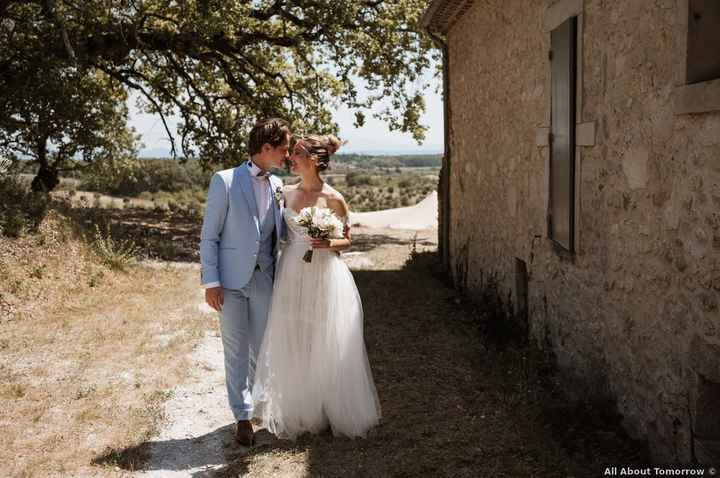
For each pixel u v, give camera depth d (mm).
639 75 3600
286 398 4039
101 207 20500
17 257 7980
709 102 2795
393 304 7965
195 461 3793
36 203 9398
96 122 17328
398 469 3545
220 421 4402
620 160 3887
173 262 10938
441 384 4973
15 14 12734
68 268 8328
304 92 16609
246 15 13102
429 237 16203
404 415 4344
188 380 5180
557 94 5031
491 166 7512
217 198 3904
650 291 3527
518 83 6320
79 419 4316
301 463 3682
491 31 7395
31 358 5582
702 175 2949
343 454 3779
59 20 10789
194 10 11992
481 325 6699
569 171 4680
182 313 7316
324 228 3928
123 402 4652
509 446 3758
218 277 3904
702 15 2900
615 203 3977
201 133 16453
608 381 4141
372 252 13188
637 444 3691
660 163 3375
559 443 3707
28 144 17219
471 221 8555
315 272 4020
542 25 5488
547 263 5484
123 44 13094
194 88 15828
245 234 3934
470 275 8586
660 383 3416
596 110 4242
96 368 5375
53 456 3775
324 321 4004
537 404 4246
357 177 100062
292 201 4141
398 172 160250
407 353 5844
